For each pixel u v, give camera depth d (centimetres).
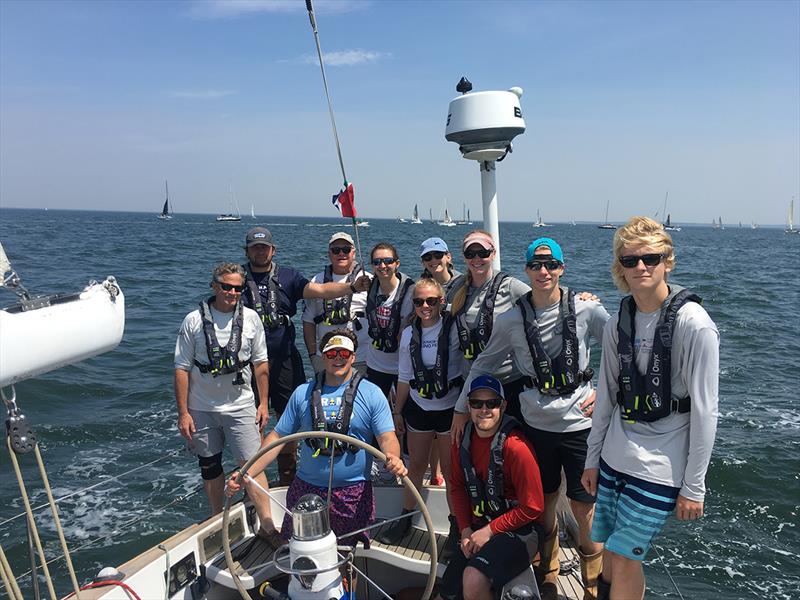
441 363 363
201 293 2270
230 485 258
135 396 1046
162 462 796
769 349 1606
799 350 1602
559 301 306
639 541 238
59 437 866
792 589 621
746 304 2409
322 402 313
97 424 918
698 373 223
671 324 231
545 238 301
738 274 3719
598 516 258
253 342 391
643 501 236
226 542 267
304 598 244
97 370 1184
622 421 249
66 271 2830
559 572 327
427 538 355
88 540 627
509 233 10475
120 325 209
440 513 367
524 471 288
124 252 4116
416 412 374
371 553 337
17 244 4531
